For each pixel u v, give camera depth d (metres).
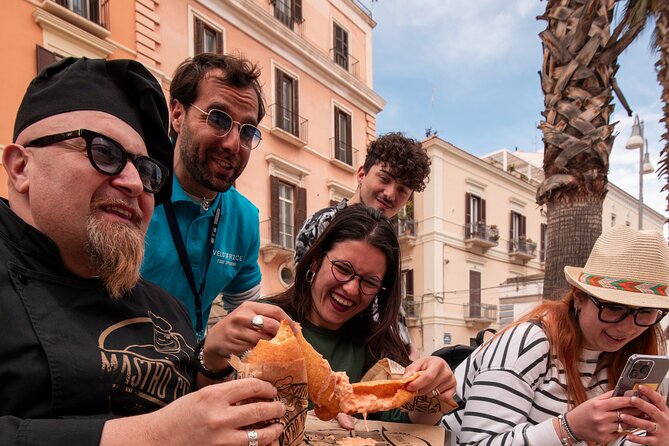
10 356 1.04
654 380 1.49
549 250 4.13
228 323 1.27
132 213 1.28
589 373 1.78
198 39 9.91
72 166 1.15
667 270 1.71
